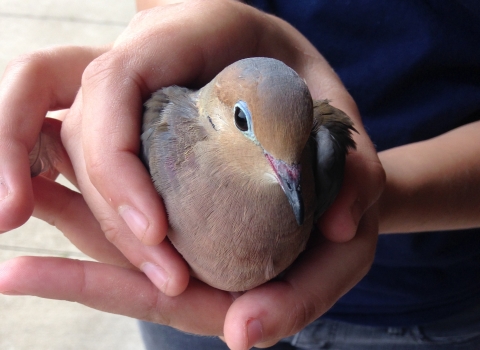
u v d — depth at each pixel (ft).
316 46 0.89
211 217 0.61
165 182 0.62
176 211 0.62
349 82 0.88
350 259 0.65
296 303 0.61
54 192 0.69
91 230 0.70
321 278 0.63
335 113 0.70
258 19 0.73
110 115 0.61
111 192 0.60
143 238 0.60
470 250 0.86
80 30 1.94
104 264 0.63
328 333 0.91
